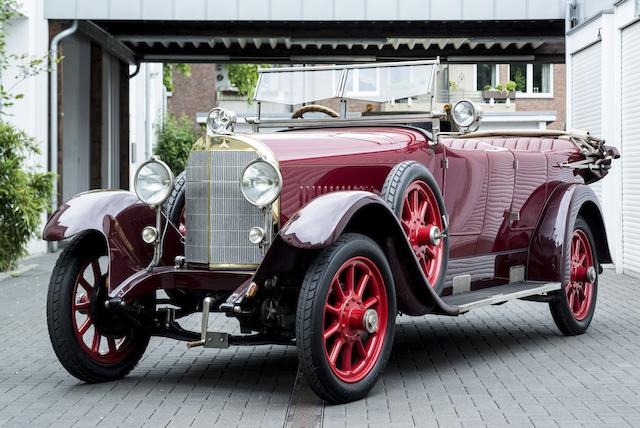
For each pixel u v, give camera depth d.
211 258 5.47
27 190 11.30
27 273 12.01
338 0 15.45
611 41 13.08
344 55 20.09
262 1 15.48
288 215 5.47
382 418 4.76
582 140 7.92
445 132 7.21
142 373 5.98
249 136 5.56
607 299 9.48
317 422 4.68
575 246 7.43
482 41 17.69
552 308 7.20
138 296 5.61
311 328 4.86
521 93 34.25
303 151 5.59
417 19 15.46
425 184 5.92
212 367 6.16
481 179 6.70
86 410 4.99
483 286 6.75
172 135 29.48
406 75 6.52
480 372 5.93
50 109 15.80
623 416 4.76
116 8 15.50
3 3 12.48
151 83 28.34
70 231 5.41
